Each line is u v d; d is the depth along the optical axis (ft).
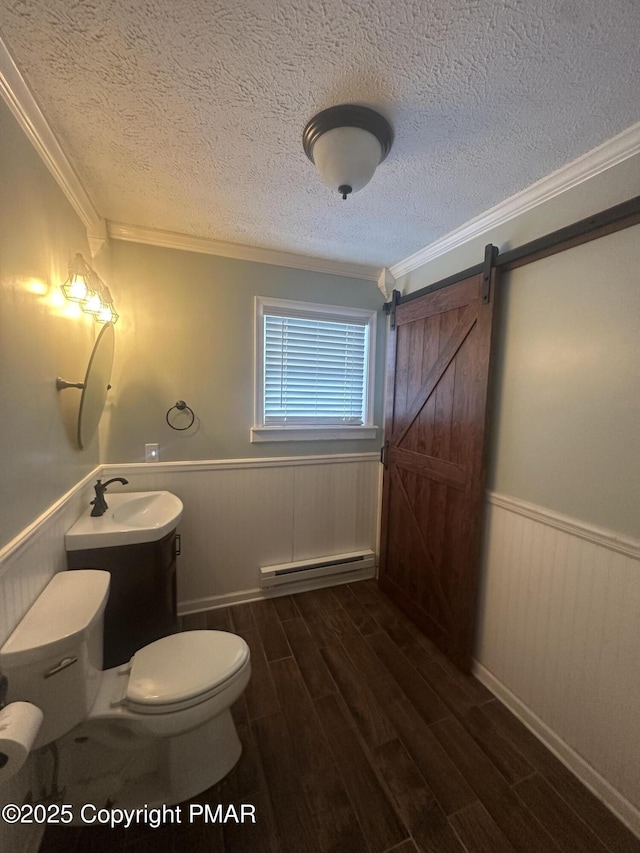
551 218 4.86
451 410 6.39
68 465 4.83
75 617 3.51
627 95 3.37
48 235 4.09
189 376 7.14
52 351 4.23
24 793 3.40
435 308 6.77
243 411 7.61
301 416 8.30
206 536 7.54
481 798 4.11
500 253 5.64
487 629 5.80
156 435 7.01
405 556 7.68
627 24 2.69
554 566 4.75
